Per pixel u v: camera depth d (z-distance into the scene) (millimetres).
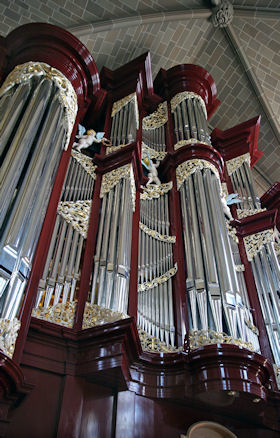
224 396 5660
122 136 9453
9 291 4887
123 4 11203
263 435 6121
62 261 6441
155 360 5914
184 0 11703
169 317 6551
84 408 5152
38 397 5004
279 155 13508
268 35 12344
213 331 6164
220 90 13312
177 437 5535
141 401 5660
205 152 9242
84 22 11102
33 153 6461
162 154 9844
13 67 8180
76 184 7922
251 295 7863
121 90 10773
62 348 5480
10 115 6820
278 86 12953
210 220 7773
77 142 9008
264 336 7277
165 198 8727
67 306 5949
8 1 10664
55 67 7965
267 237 8734
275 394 6270
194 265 7059
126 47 11867
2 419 4594
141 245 7551
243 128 11406
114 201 7652
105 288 6258
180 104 11148
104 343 5410
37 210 5840
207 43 12547
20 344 4902
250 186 10438
